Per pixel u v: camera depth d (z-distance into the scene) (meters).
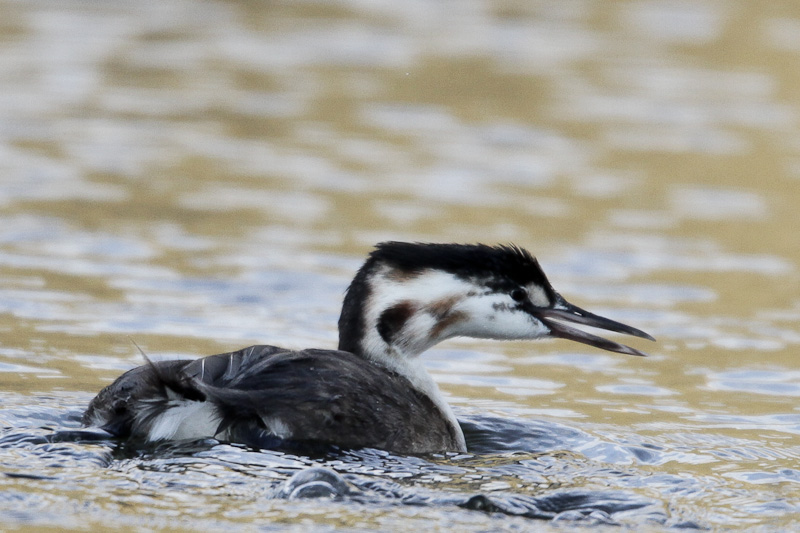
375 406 9.00
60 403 10.20
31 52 26.36
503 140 22.19
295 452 8.60
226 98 24.09
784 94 25.62
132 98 23.69
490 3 33.28
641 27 30.88
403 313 9.93
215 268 15.06
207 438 8.71
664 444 10.08
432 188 19.16
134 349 12.21
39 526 7.34
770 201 19.36
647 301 14.70
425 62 27.19
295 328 13.23
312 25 30.30
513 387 11.95
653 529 7.75
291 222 17.06
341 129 22.47
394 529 7.45
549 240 16.81
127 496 7.79
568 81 26.06
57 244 15.64
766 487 8.82
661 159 21.38
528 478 8.68
